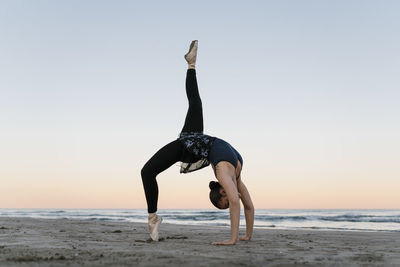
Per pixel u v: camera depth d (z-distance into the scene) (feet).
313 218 87.45
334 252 12.13
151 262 8.72
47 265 8.23
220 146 13.07
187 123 13.46
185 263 8.65
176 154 13.32
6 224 26.53
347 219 82.23
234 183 13.00
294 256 10.62
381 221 70.08
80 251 10.77
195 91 13.51
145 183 13.69
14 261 8.80
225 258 9.63
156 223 14.47
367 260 10.19
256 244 14.11
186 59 13.66
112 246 12.40
